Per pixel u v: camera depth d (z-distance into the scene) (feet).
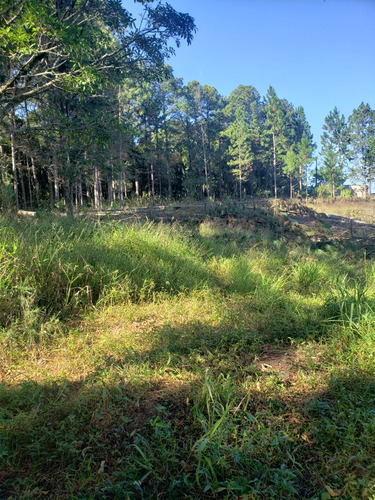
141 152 132.67
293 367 10.30
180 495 6.02
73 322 13.98
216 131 153.38
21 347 11.72
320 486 6.11
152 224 27.81
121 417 7.63
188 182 144.77
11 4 27.89
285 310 15.21
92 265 17.83
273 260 25.58
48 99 48.49
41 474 6.29
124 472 6.15
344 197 163.94
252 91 236.84
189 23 44.11
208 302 16.46
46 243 17.10
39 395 8.36
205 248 27.55
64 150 51.31
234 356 10.95
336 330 12.43
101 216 27.53
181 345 11.48
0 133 38.99
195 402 8.13
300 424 7.66
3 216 23.34
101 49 43.98
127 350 10.80
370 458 6.44
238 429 7.53
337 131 189.37
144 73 49.08
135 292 17.06
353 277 22.72
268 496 5.91
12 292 13.61
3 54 32.86
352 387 8.84
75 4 38.34
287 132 199.72
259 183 209.05
